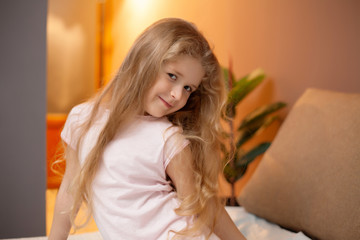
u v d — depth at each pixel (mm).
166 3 3188
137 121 967
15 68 1793
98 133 965
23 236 1829
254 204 1440
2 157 1788
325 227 1147
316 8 2281
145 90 941
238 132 2428
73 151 1015
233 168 2307
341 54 2117
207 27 2986
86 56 3846
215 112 1051
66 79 3764
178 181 955
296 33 2410
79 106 1034
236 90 2338
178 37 923
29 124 1819
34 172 1833
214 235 950
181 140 953
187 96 956
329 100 1360
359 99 1263
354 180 1115
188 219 921
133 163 912
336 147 1216
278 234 1286
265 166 1462
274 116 2441
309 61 2322
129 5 3543
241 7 2771
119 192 905
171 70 904
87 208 999
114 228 902
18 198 1817
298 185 1291
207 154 1046
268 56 2604
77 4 3768
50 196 3115
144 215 895
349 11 2074
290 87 2457
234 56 2842
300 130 1395
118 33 3730
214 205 1014
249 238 1254
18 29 1791
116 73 1001
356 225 1062
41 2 1827
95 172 940
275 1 2549
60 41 3715
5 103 1783
